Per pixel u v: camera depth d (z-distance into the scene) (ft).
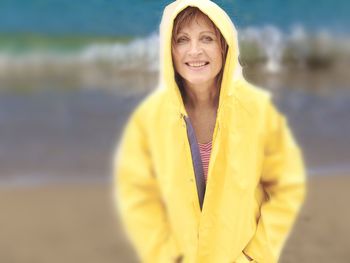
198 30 6.75
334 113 36.32
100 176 25.08
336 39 55.01
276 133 7.14
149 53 45.47
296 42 53.62
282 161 7.25
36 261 16.28
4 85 41.75
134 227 7.37
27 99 38.37
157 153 7.04
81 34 51.90
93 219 19.40
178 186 6.96
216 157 6.89
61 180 24.40
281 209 7.31
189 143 6.99
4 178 24.49
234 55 6.77
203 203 6.97
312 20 57.52
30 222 19.19
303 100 39.63
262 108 6.96
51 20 53.98
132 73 44.34
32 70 46.32
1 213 19.92
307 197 20.34
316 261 14.83
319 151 28.50
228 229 7.03
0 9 55.47
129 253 16.49
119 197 7.44
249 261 7.29
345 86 44.27
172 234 7.25
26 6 55.62
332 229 17.01
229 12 7.08
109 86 41.88
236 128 6.89
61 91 40.81
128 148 7.32
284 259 14.76
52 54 49.75
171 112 6.95
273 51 51.60
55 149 29.25
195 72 6.85
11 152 28.53
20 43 52.75
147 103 7.17
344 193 21.08
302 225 17.11
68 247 17.07
